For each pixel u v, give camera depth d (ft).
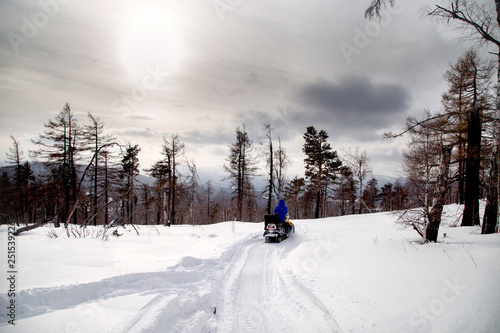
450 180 26.11
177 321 13.44
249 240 41.47
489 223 28.12
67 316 11.68
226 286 20.83
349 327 12.27
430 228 25.67
